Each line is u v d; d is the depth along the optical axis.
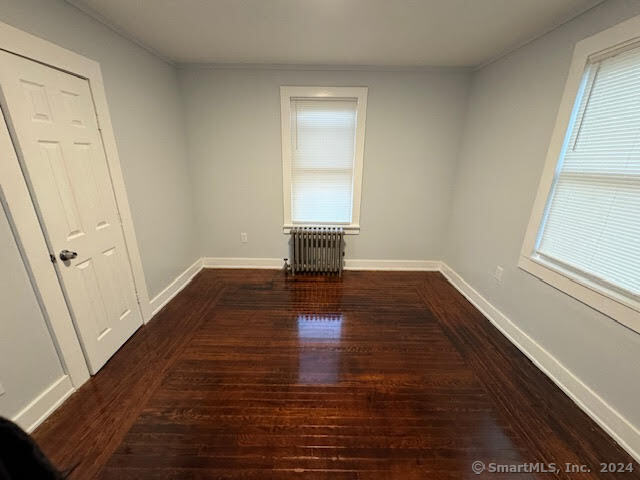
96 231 1.91
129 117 2.27
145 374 1.89
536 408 1.67
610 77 1.57
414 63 2.87
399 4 1.75
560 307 1.84
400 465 1.35
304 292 3.09
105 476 1.29
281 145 3.25
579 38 1.74
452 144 3.25
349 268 3.69
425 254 3.66
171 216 2.95
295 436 1.48
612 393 1.51
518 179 2.28
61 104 1.64
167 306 2.77
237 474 1.30
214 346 2.19
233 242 3.64
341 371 1.95
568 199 1.84
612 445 1.46
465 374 1.94
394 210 3.50
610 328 1.52
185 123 3.18
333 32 2.17
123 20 1.97
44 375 1.55
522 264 2.20
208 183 3.39
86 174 1.83
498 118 2.55
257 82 3.03
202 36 2.25
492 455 1.40
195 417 1.58
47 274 1.55
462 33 2.14
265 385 1.82
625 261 1.48
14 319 1.40
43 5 1.52
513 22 1.94
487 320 2.61
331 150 3.30
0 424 0.56
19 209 1.40
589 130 1.70
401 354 2.13
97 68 1.91
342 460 1.37
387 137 3.22
